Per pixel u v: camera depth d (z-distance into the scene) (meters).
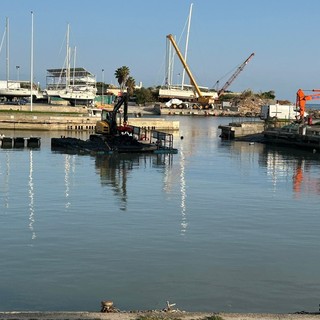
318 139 56.41
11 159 43.12
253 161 46.66
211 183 33.16
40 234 19.47
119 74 180.50
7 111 88.06
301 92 75.88
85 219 22.16
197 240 19.09
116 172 37.09
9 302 12.88
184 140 69.94
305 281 14.88
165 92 188.00
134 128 59.22
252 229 21.00
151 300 13.23
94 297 13.32
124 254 17.11
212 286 14.31
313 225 21.92
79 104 137.88
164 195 28.33
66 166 39.62
